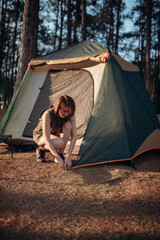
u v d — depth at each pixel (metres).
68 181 2.42
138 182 2.45
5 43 20.69
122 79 3.64
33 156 3.43
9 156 3.41
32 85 4.22
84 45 4.00
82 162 2.87
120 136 3.08
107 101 3.26
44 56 4.23
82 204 1.91
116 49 18.11
